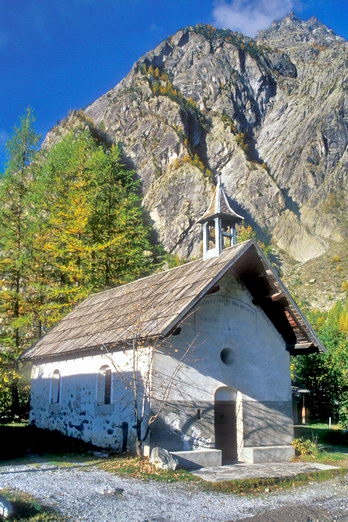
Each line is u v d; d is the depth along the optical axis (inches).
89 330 713.6
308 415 1365.7
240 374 613.9
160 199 5605.3
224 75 7746.1
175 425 543.5
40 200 1263.5
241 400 607.5
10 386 1035.9
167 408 542.9
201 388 574.2
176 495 397.1
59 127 6624.0
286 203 6525.6
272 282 622.8
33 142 1334.9
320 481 484.7
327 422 1306.6
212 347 597.3
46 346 805.9
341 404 1035.9
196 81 7632.9
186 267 682.2
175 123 6530.5
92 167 1328.7
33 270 1209.4
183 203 5541.3
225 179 6525.6
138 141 6397.6
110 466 497.0
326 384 1213.7
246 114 7588.6
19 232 1230.9
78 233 1181.1
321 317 3378.4
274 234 6131.9
